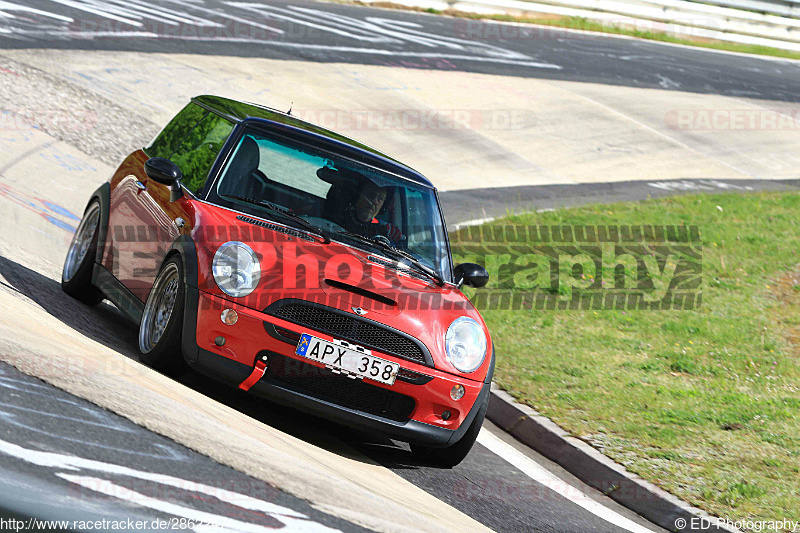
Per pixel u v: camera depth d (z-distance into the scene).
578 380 28.52
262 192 20.28
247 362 17.55
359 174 21.58
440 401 18.58
